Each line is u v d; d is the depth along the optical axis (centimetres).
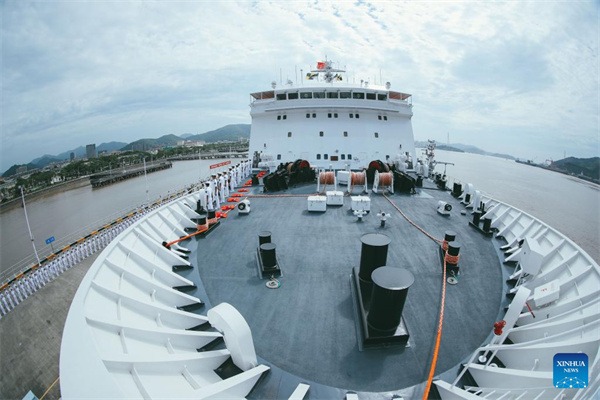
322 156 1717
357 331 560
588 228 3403
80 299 465
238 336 451
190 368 448
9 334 1571
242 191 1521
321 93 1756
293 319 595
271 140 1798
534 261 627
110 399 314
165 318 546
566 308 560
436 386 458
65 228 3578
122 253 678
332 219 1107
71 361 355
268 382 466
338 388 458
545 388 391
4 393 1330
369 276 614
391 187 1442
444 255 800
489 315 615
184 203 1191
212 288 698
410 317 602
